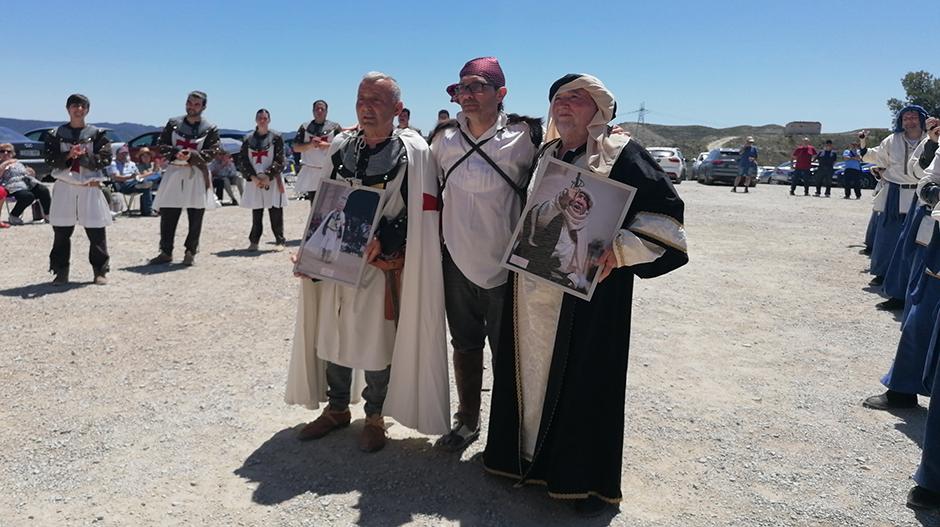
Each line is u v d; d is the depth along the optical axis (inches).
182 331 238.1
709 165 1101.1
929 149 221.5
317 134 402.6
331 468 145.3
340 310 149.4
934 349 150.3
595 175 122.1
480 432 163.3
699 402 185.8
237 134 940.6
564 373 127.6
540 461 133.3
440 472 144.6
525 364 133.4
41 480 139.1
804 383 201.0
